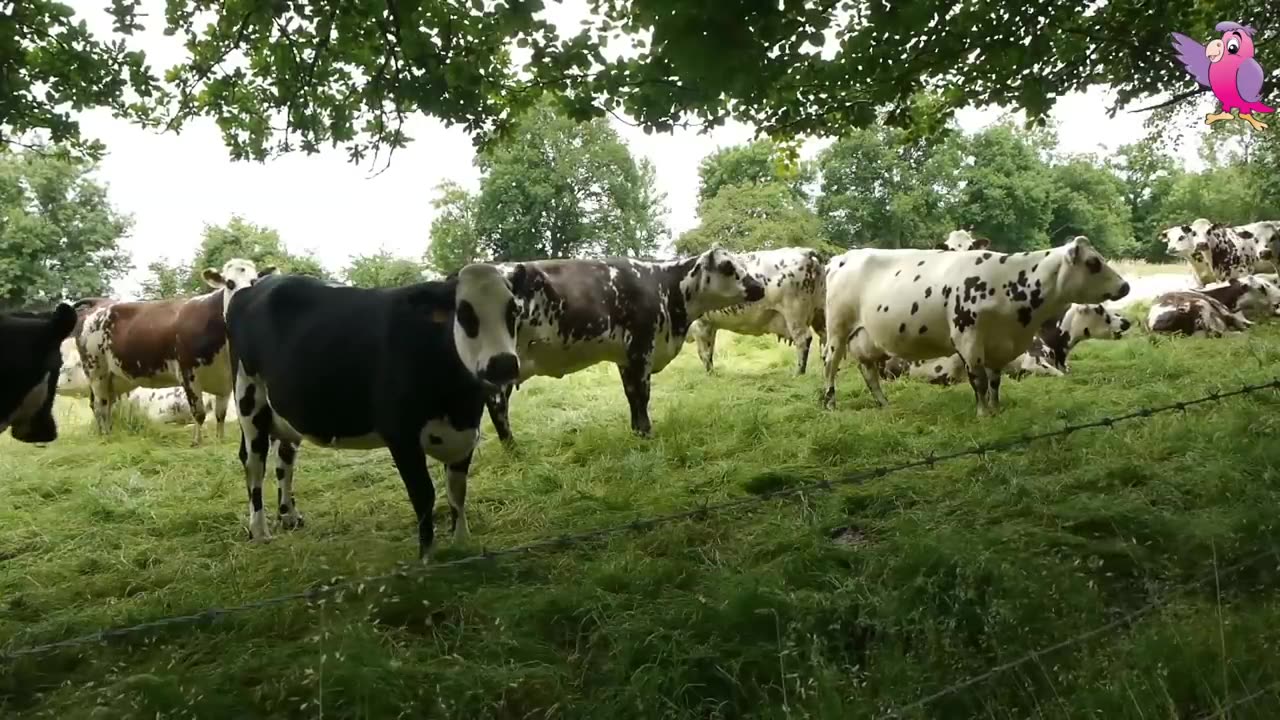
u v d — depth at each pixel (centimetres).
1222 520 438
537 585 432
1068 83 660
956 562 399
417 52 508
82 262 3262
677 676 328
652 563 446
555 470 710
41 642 399
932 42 546
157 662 366
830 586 407
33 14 551
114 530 622
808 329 1303
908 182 3816
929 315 881
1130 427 658
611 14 533
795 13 423
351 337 510
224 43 561
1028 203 3894
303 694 328
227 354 977
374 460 818
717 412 896
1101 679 312
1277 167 2373
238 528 620
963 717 310
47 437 571
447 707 324
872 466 658
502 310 480
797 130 651
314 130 592
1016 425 734
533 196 3647
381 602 394
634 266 897
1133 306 1889
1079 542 437
